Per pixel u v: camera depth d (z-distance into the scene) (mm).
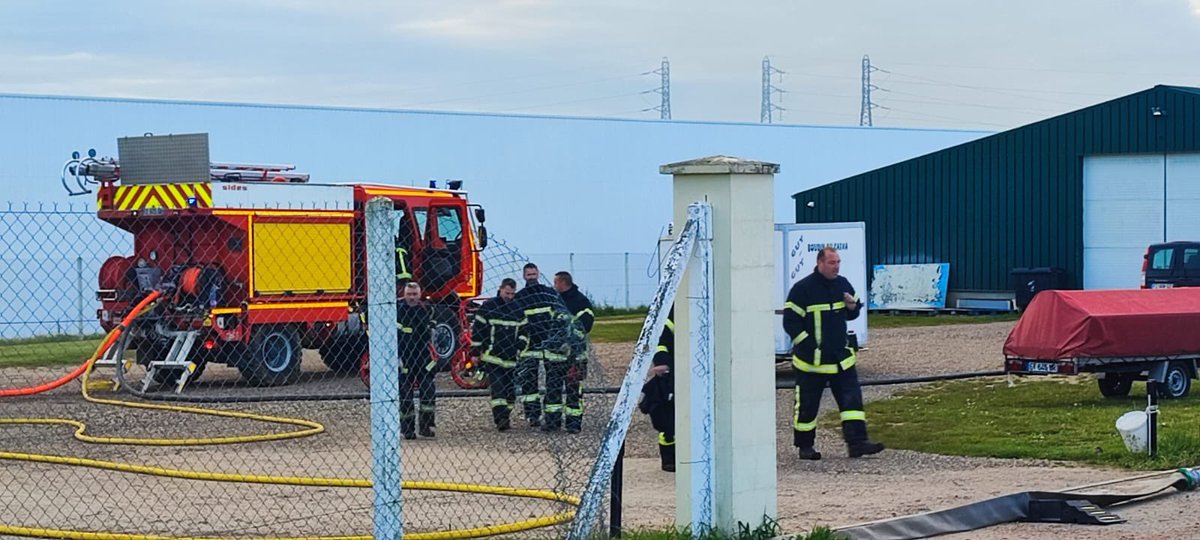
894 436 14195
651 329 7316
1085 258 37656
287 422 14797
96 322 17047
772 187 7781
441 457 12766
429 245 21438
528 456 12805
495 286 23016
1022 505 9266
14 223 18859
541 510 9617
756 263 7715
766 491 7816
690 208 7551
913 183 40812
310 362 23188
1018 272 37844
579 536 7230
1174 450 12320
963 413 16031
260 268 19328
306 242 19953
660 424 12039
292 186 19766
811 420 12625
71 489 10695
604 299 43688
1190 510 9547
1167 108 36125
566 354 13984
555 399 14039
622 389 7289
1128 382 17750
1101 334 16859
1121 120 36938
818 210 42938
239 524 9195
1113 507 9672
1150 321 17156
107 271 19266
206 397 17125
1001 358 23641
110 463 11141
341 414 16078
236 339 19047
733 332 7613
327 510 9719
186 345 18516
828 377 12625
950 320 36094
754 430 7730
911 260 40906
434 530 8828
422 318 13906
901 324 34406
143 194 19234
